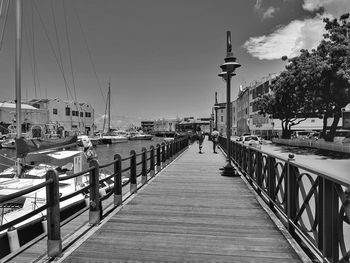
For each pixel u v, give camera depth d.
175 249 5.38
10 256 5.20
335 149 35.28
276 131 81.38
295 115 51.72
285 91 44.31
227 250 5.33
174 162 20.20
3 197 3.98
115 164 8.34
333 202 3.87
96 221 6.72
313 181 4.67
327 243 4.05
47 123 75.69
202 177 13.45
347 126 40.59
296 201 5.52
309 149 40.72
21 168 13.80
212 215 7.47
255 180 10.39
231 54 13.32
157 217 7.29
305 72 33.81
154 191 10.38
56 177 5.06
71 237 5.91
